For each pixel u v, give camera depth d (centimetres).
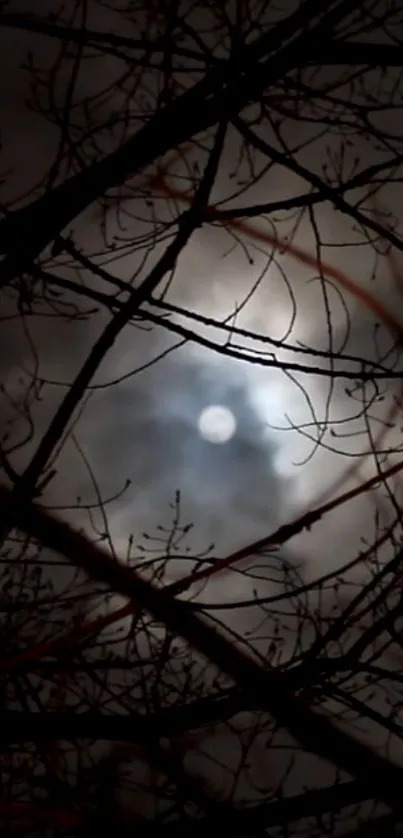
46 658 198
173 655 185
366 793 165
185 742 192
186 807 203
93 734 158
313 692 178
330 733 178
